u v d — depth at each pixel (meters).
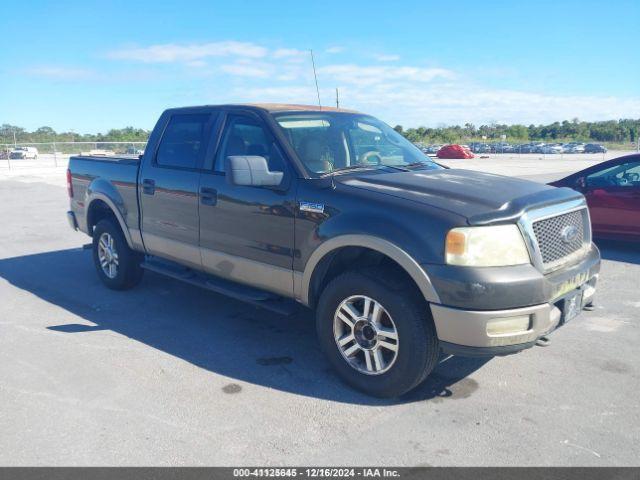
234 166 3.93
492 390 3.88
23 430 3.35
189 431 3.35
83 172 6.40
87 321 5.27
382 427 3.40
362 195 3.77
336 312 3.88
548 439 3.26
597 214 8.30
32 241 9.28
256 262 4.40
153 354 4.49
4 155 42.56
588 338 4.83
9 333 4.94
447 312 3.34
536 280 3.35
